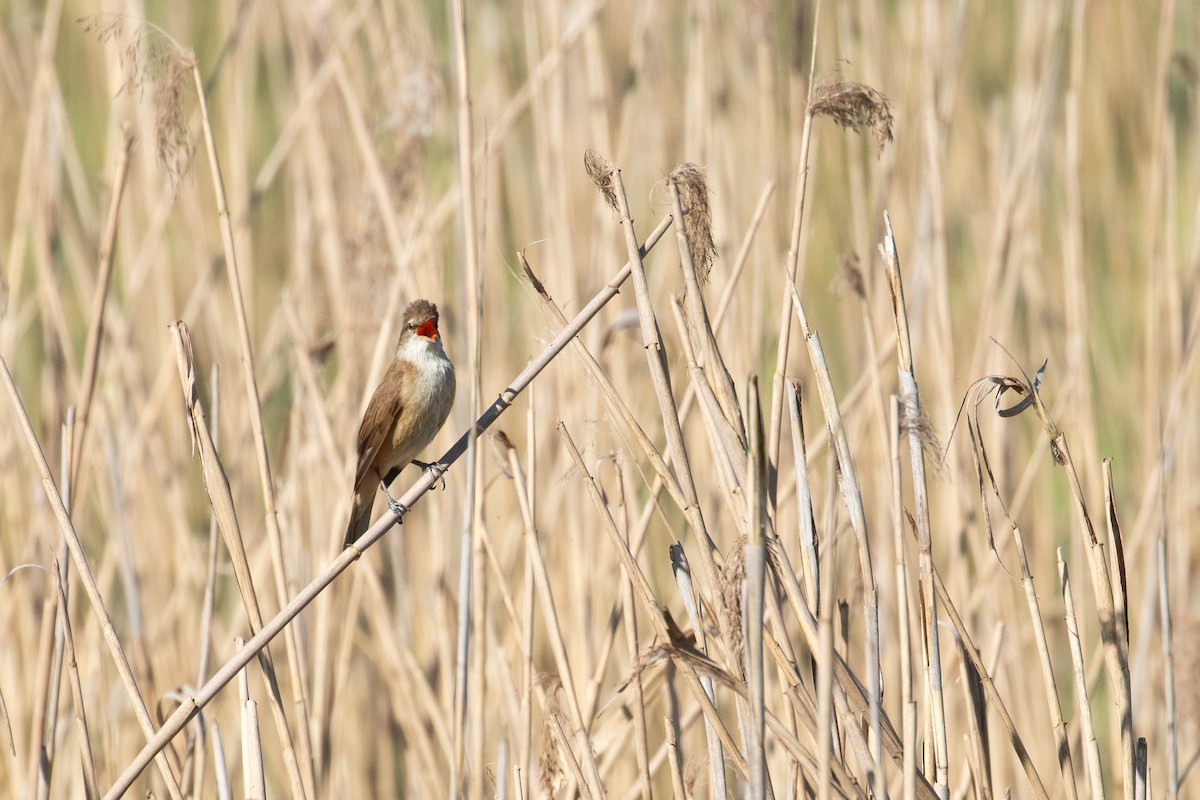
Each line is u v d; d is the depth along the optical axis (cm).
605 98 1127
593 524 936
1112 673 596
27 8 1355
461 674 682
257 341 1220
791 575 541
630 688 789
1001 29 1451
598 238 1084
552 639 677
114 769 891
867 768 535
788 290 572
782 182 1116
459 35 712
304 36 1212
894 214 1169
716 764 616
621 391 1009
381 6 1199
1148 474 1038
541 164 1098
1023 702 926
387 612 902
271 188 1370
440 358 872
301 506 1026
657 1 1195
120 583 1077
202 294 1116
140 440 1032
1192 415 1092
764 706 521
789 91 1203
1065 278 1166
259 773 623
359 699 1023
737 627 522
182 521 1020
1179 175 1403
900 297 554
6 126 1412
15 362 1092
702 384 548
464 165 704
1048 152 1362
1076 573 1020
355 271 992
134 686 645
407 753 955
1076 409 1045
